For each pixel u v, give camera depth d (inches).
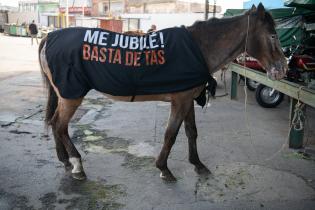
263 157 191.9
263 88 308.3
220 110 295.1
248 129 242.1
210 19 153.8
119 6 1781.5
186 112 153.6
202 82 147.0
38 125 228.1
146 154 188.9
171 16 1403.8
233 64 327.9
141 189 151.5
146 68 140.9
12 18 1699.1
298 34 392.5
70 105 149.6
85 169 167.8
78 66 141.2
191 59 142.9
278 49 152.2
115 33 147.3
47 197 141.5
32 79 385.4
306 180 165.9
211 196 148.6
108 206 137.1
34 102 286.0
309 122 272.1
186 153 192.9
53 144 197.0
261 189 156.1
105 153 188.1
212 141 214.5
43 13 1697.8
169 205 140.1
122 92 145.5
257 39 152.6
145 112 276.5
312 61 310.7
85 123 239.5
